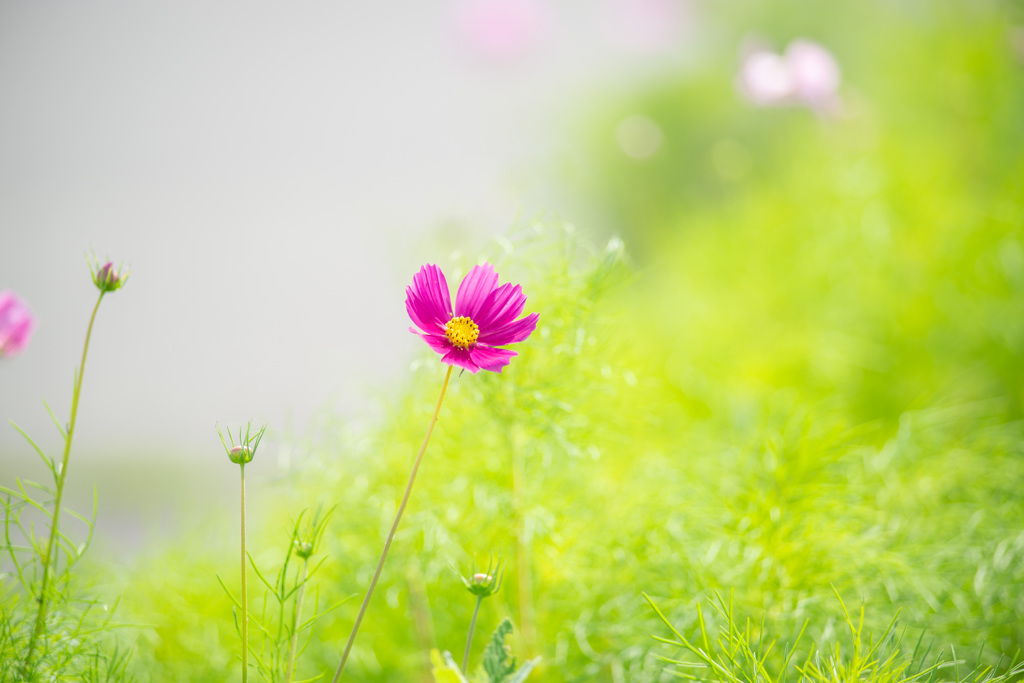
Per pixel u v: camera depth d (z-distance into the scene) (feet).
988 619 4.57
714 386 6.63
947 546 4.74
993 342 6.22
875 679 4.09
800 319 6.95
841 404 6.07
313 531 4.00
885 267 6.74
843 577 4.53
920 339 6.37
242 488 3.87
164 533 5.07
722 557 4.71
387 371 5.14
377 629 4.72
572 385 4.59
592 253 4.59
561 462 4.76
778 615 4.46
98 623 4.41
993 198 6.68
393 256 7.02
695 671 4.36
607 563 4.65
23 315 4.35
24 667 4.08
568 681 4.49
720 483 4.89
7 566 4.52
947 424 5.51
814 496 4.63
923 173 7.05
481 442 4.70
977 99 7.79
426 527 4.58
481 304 3.94
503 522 4.59
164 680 4.63
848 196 7.23
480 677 4.05
